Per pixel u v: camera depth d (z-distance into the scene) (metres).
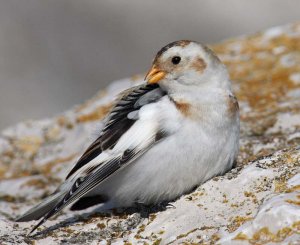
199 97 9.77
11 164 15.29
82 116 16.45
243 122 14.06
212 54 10.13
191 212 9.03
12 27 29.09
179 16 29.92
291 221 7.65
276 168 9.34
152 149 9.66
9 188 13.33
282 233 7.60
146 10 30.23
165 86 10.12
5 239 9.43
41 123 16.89
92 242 9.12
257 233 7.73
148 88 10.30
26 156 15.52
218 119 9.67
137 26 29.92
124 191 9.90
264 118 14.09
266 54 18.19
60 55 28.81
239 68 17.56
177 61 10.02
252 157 11.50
